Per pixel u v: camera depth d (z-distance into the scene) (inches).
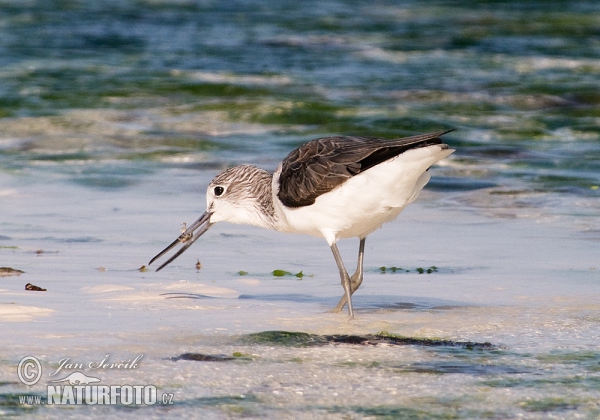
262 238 606.9
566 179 770.2
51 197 706.8
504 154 860.0
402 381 326.3
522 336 384.5
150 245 574.2
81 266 514.3
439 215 667.4
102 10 1772.9
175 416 292.5
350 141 416.2
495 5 1914.4
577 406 303.4
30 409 297.1
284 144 896.9
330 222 413.4
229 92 1120.8
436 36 1568.7
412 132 954.7
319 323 405.1
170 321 403.9
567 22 1708.9
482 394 313.7
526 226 633.0
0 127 923.4
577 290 470.9
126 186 747.4
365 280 498.0
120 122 961.5
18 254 540.1
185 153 856.3
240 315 417.7
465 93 1130.0
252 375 330.6
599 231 616.7
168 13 1765.5
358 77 1232.8
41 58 1311.5
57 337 372.8
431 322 408.2
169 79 1178.6
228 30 1595.7
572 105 1089.4
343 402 305.7
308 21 1699.1
